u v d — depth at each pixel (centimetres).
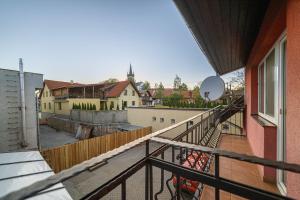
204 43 366
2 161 296
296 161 137
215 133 536
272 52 291
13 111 683
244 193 97
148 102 4272
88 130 1761
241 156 98
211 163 289
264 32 255
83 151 966
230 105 689
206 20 258
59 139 1780
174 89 4569
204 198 212
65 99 2847
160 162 127
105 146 1093
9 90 675
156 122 1580
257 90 435
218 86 684
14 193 56
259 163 91
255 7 227
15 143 686
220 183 105
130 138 1270
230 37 340
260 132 290
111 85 3073
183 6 213
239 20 264
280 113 238
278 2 187
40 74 762
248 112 490
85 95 3034
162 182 153
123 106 2819
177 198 131
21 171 259
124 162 999
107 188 93
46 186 62
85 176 840
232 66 639
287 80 154
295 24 139
